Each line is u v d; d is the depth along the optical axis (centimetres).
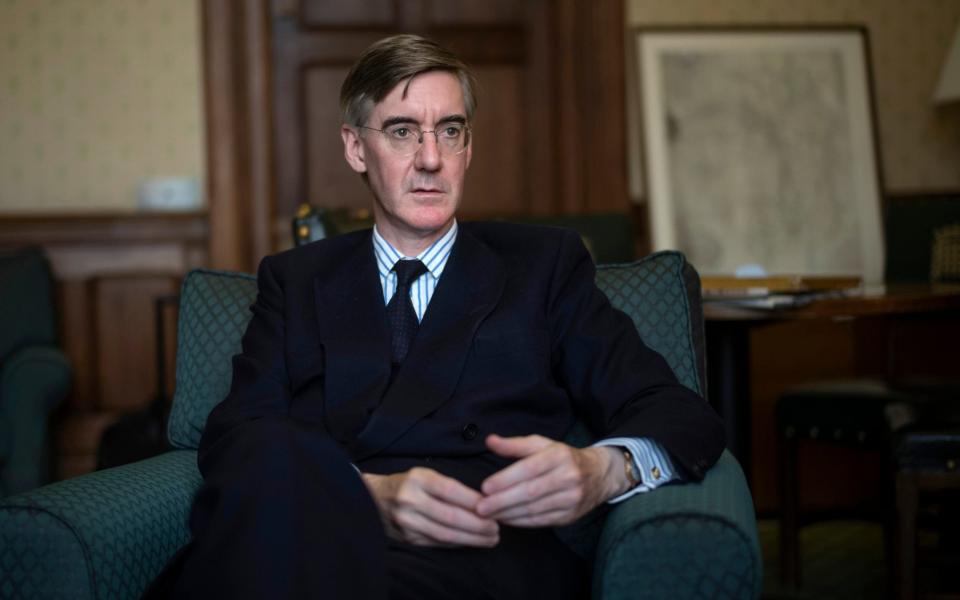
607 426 155
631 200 449
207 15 430
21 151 437
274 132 439
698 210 437
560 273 170
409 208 167
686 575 126
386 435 153
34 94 436
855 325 374
